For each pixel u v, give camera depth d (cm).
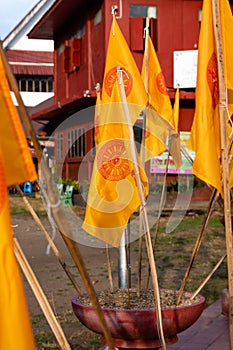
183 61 1983
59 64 2594
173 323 442
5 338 248
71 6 2198
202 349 562
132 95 485
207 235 1347
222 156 375
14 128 264
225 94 379
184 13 2033
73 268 998
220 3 418
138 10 2000
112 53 507
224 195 374
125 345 446
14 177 262
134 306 483
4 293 248
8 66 262
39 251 1176
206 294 805
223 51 403
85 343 611
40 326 669
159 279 901
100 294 529
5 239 250
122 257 576
